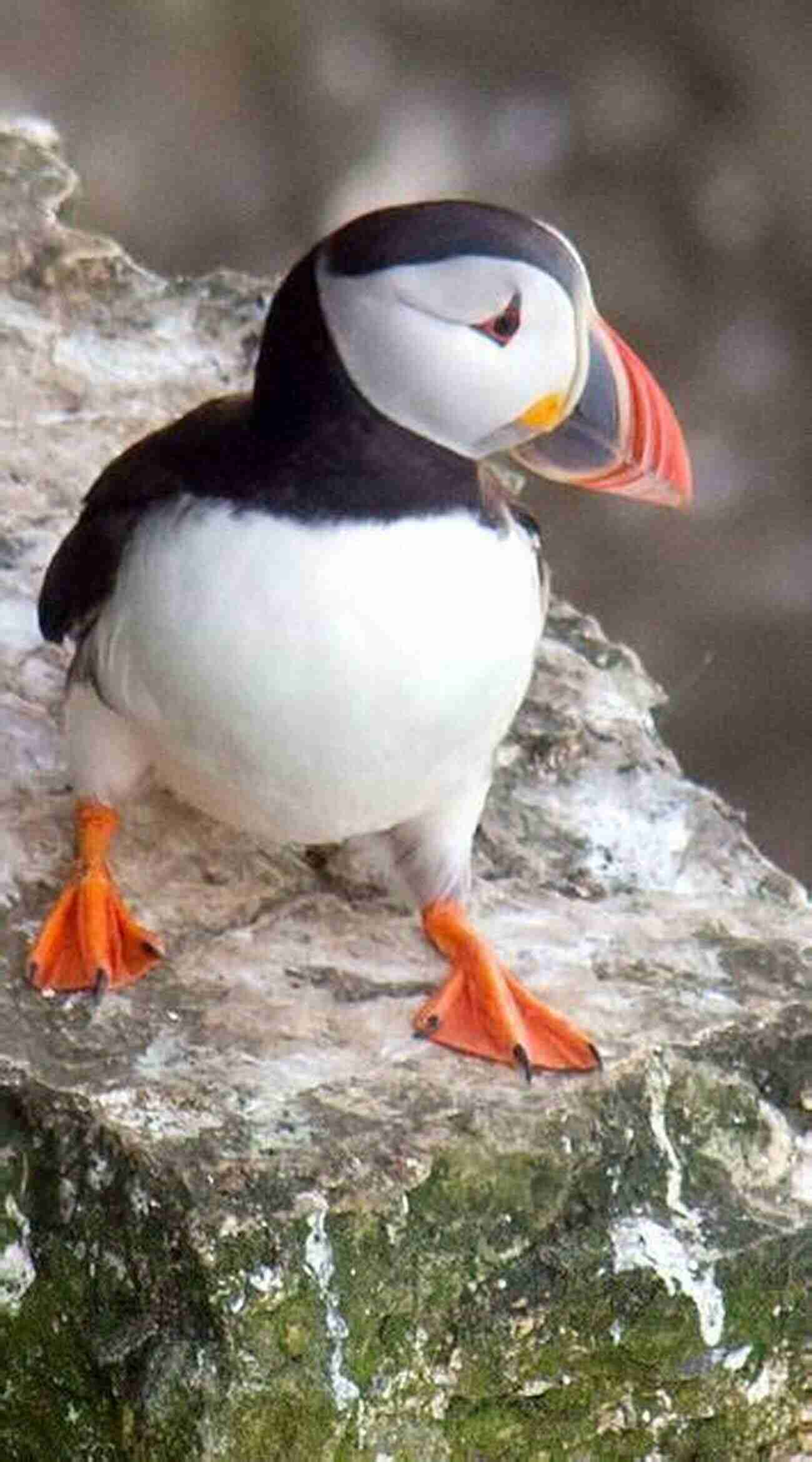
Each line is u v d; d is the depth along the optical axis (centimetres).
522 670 958
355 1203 920
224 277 1416
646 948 1059
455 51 2338
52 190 1434
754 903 1108
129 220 2195
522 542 956
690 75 2331
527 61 2334
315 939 1040
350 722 930
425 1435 951
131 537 947
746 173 2275
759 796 1981
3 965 1002
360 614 912
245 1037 984
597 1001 1022
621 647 1231
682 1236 971
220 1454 908
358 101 2295
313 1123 945
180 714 948
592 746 1166
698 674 1836
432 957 1035
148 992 999
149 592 932
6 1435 956
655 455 949
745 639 2028
